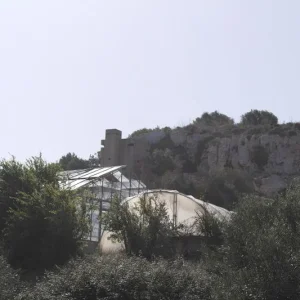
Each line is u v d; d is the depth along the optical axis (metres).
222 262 12.29
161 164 82.19
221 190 70.06
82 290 12.29
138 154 84.38
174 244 20.30
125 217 20.33
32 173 27.00
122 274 12.53
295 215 10.41
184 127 89.69
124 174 41.38
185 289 11.58
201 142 84.62
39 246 23.08
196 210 22.78
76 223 22.92
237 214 11.30
